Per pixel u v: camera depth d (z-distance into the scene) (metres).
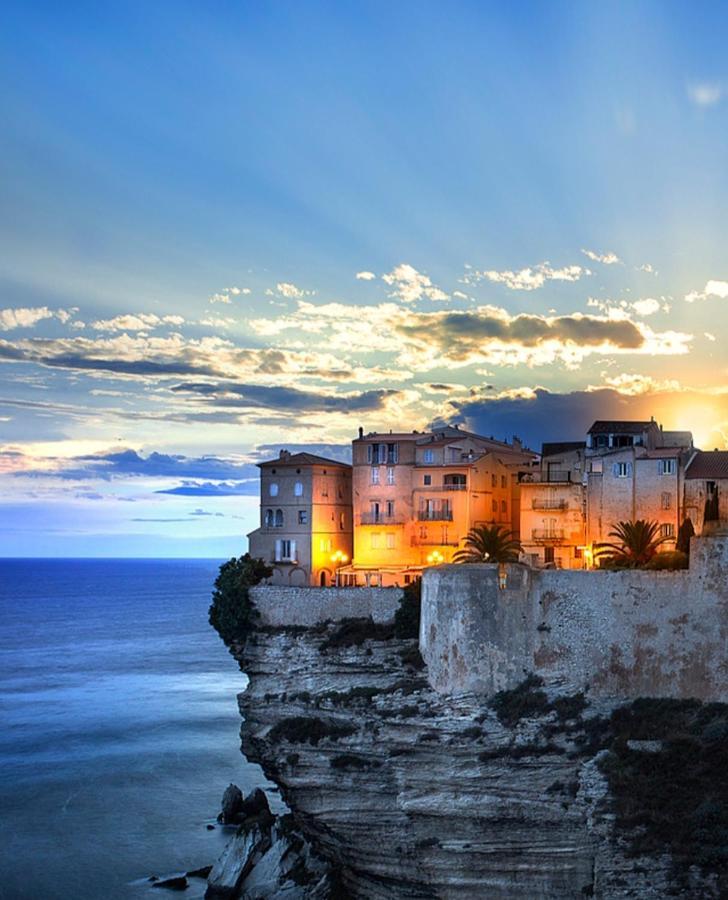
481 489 106.81
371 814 76.56
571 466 102.31
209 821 103.31
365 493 107.38
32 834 100.31
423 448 106.38
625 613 72.88
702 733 68.88
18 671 196.00
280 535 108.12
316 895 79.25
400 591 84.50
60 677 187.62
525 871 69.94
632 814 66.62
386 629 83.88
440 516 104.81
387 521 106.38
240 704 86.38
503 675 74.19
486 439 120.50
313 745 79.62
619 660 72.69
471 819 71.44
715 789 66.00
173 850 95.88
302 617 86.88
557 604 74.06
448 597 75.94
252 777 117.44
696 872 63.91
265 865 84.25
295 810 81.75
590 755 70.06
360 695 79.06
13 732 140.25
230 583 90.69
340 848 78.56
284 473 108.62
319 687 82.88
